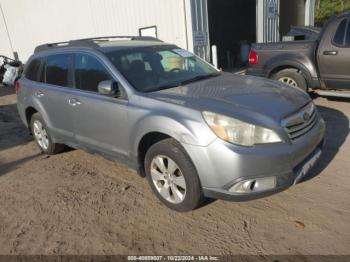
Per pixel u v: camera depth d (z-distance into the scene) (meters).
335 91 6.53
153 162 3.55
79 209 3.79
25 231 3.48
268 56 7.16
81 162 5.14
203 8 9.96
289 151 3.00
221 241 3.02
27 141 6.48
